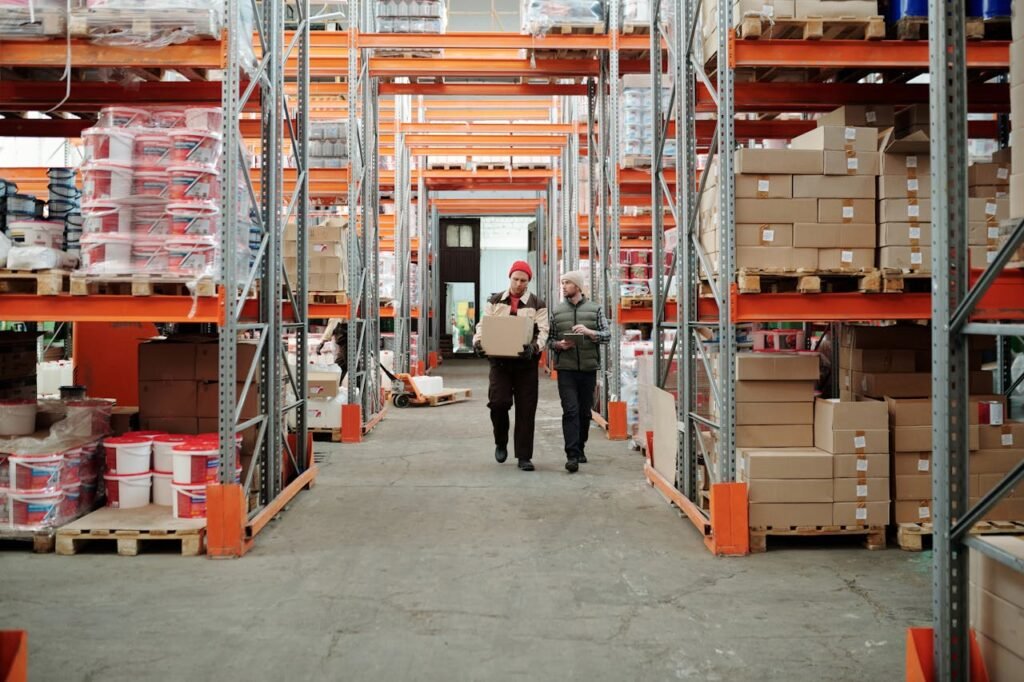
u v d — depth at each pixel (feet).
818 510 16.70
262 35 18.85
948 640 9.57
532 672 10.93
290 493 20.56
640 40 31.60
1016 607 8.98
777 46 16.90
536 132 50.49
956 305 9.56
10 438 17.93
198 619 12.84
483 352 25.68
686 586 14.48
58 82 19.35
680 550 16.81
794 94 20.18
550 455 28.78
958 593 9.59
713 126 22.68
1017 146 9.26
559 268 62.28
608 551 16.72
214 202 16.29
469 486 23.31
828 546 17.12
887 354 18.01
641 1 31.07
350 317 32.24
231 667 11.06
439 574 15.20
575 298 26.11
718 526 16.42
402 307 52.54
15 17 15.96
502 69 33.53
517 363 25.80
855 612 13.16
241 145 17.16
